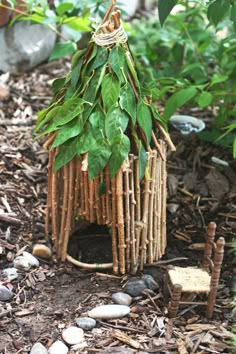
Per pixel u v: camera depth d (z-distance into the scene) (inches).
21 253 91.4
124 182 82.6
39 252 90.7
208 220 101.3
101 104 81.3
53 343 77.8
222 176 109.6
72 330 79.1
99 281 87.8
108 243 95.0
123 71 80.4
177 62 133.3
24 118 120.1
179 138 117.7
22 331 79.6
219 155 114.7
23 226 96.4
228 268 92.1
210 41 133.5
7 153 109.6
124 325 81.0
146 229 87.5
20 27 133.3
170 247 95.7
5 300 84.0
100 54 81.2
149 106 85.1
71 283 87.5
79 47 131.5
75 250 93.3
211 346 78.5
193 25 135.5
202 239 97.5
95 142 80.3
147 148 84.0
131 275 88.8
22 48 134.6
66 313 82.4
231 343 78.4
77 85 84.1
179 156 114.4
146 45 137.3
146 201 85.5
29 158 109.7
